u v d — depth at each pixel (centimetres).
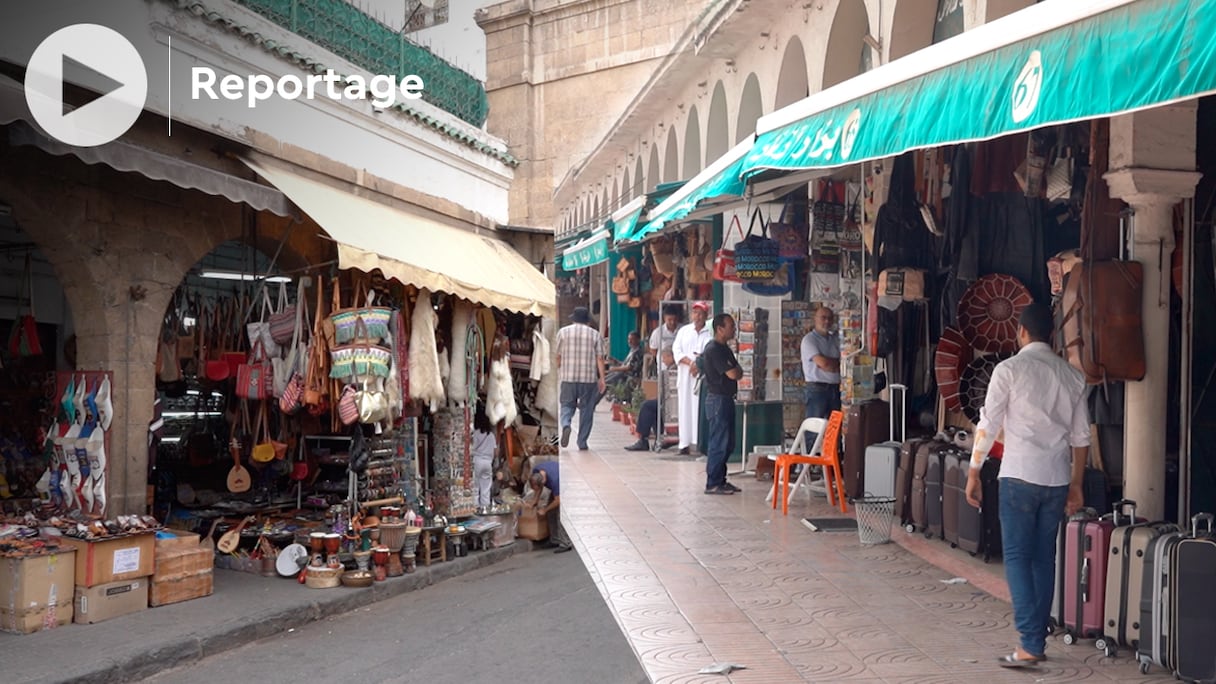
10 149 510
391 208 736
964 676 240
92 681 409
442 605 569
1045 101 212
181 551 536
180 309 655
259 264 848
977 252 442
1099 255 362
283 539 625
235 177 546
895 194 444
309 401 595
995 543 353
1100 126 360
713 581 278
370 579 583
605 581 272
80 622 486
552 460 784
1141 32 192
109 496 558
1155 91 187
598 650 448
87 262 548
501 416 761
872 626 263
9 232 744
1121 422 360
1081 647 288
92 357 563
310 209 580
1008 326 441
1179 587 267
